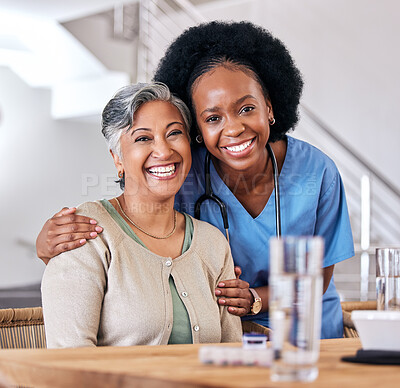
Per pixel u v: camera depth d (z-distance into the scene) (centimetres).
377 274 110
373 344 96
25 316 145
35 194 678
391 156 502
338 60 533
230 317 147
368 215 400
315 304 77
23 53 613
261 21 573
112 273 133
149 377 77
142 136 143
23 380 90
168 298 134
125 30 571
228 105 154
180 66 162
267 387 71
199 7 572
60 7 510
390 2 504
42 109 676
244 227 170
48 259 138
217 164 170
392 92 503
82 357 94
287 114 174
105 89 589
